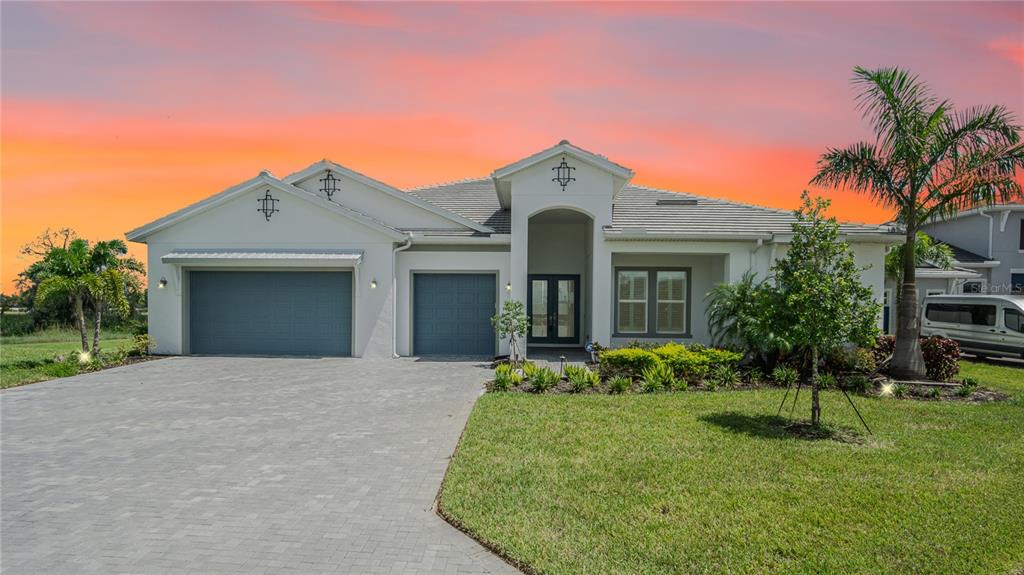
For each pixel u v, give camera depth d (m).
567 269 19.25
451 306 16.62
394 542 4.57
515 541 4.48
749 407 9.36
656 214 17.00
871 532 4.68
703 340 17.55
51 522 4.95
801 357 12.32
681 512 5.05
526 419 8.46
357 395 10.60
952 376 12.55
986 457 6.73
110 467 6.44
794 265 8.07
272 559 4.28
